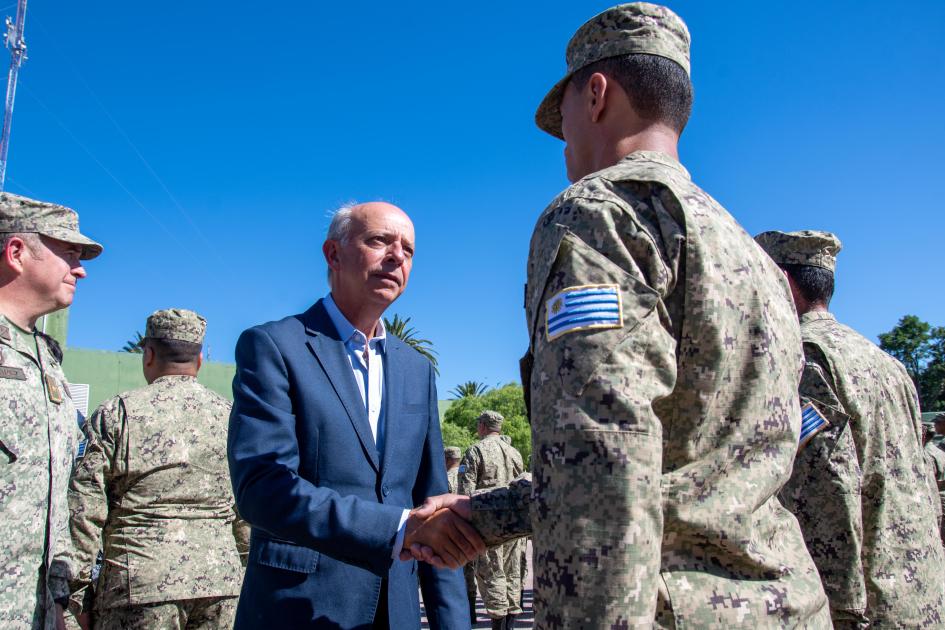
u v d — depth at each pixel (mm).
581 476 1214
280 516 1935
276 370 2244
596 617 1156
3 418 2477
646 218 1427
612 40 1729
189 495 3740
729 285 1437
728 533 1339
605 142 1721
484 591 7785
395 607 2199
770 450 1452
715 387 1391
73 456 2930
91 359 20328
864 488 2791
